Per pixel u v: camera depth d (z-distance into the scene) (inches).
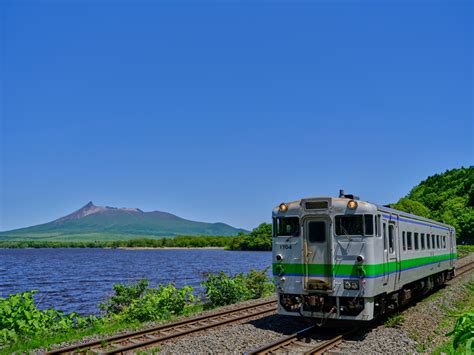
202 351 450.0
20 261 4409.5
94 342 479.8
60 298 1363.2
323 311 536.1
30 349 496.7
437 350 456.4
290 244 556.1
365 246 517.0
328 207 536.7
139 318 690.8
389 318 595.5
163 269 2842.0
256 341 498.0
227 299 853.2
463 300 855.7
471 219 3868.1
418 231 743.7
